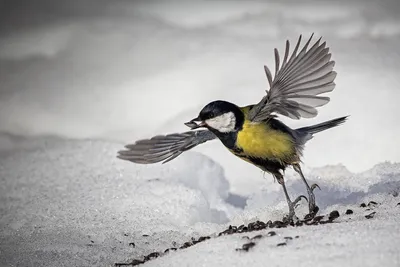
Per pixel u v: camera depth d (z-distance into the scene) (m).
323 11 19.30
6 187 13.00
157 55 17.72
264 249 8.42
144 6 20.27
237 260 8.30
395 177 11.75
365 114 14.75
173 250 9.56
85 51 18.41
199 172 13.10
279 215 10.74
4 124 16.31
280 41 17.75
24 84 17.59
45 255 10.41
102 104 16.56
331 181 12.02
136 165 13.23
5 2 20.48
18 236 11.20
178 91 16.30
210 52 17.47
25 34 19.38
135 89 16.69
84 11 20.19
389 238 8.23
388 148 14.09
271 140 9.88
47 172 13.39
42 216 11.84
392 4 19.39
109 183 12.76
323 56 9.24
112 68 17.67
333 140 14.33
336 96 15.18
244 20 19.06
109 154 13.77
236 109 9.91
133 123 15.90
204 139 10.73
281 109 9.55
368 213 9.84
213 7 19.88
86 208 11.95
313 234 8.67
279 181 10.32
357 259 7.79
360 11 19.09
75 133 15.92
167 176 12.94
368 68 16.11
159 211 11.73
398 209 9.86
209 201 12.80
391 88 15.36
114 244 10.67
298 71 9.32
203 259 8.53
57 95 17.03
